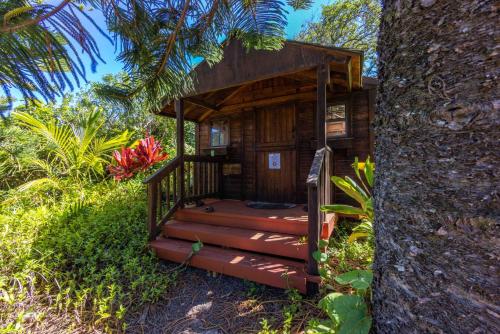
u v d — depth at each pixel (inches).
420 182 36.2
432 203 34.7
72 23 28.8
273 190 169.5
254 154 176.2
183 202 144.4
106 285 89.5
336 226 137.5
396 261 40.0
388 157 42.3
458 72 31.7
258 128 175.6
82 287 86.4
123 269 100.3
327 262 96.7
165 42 39.8
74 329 71.8
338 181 102.4
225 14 41.7
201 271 104.7
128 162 210.1
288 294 84.1
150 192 121.6
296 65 104.6
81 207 157.1
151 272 100.4
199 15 40.4
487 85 29.5
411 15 36.8
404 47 38.1
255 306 81.2
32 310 77.4
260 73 111.5
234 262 96.3
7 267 93.0
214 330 71.9
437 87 33.6
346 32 342.6
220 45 48.2
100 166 217.8
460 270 31.9
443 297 33.6
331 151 140.4
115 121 285.7
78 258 102.2
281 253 98.4
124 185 212.2
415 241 36.9
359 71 111.7
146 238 123.2
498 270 28.9
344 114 152.3
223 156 184.9
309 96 156.0
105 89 42.0
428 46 34.7
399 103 39.2
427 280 35.3
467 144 31.2
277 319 74.2
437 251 34.2
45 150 213.3
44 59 27.8
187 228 123.6
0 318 73.3
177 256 107.7
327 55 98.9
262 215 124.0
